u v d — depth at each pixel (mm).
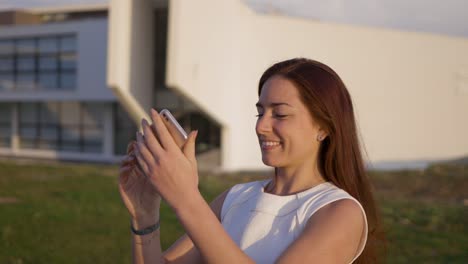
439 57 23562
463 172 16484
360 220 1384
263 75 1567
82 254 7000
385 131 22547
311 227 1356
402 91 22844
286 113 1450
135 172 1487
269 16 20156
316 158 1524
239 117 19547
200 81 17594
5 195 11297
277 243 1410
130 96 18562
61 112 26062
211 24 17938
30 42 26000
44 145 26578
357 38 21797
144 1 19188
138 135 1247
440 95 23734
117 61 18031
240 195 1650
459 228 8984
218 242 1148
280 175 1558
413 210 10305
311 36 20938
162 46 19828
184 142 1226
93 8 30000
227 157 19188
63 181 13891
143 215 1502
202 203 1175
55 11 30438
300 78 1456
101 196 11414
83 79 24469
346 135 1501
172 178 1167
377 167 21984
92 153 25359
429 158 23641
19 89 26234
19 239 7551
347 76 21688
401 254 7176
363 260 1542
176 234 8008
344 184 1509
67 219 8969
